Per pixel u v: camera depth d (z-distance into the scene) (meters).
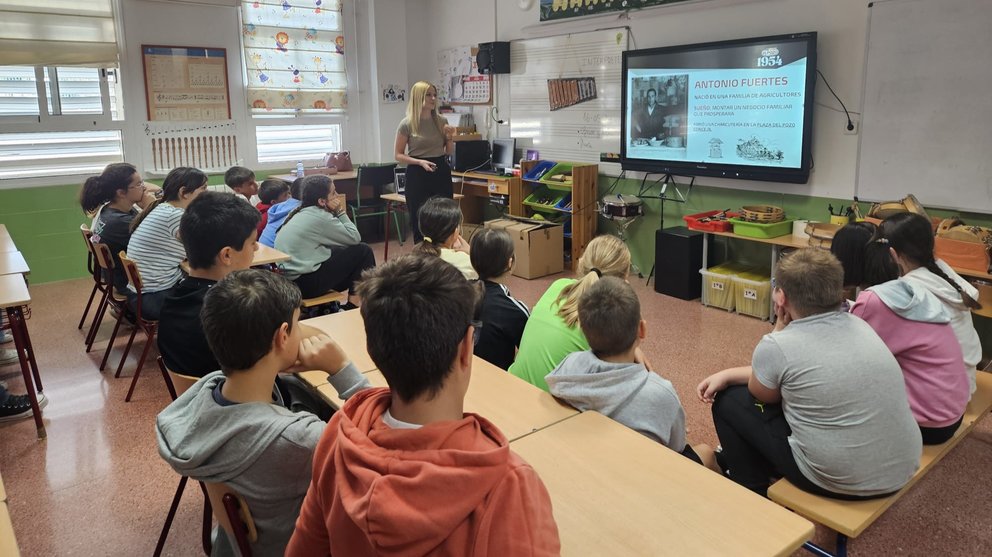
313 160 7.46
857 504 1.88
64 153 5.98
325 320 2.65
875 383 1.81
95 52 5.92
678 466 1.52
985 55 3.71
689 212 5.42
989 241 3.46
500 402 1.88
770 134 4.68
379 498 0.85
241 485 1.39
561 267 6.10
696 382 3.63
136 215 4.00
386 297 0.96
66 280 6.12
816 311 1.91
